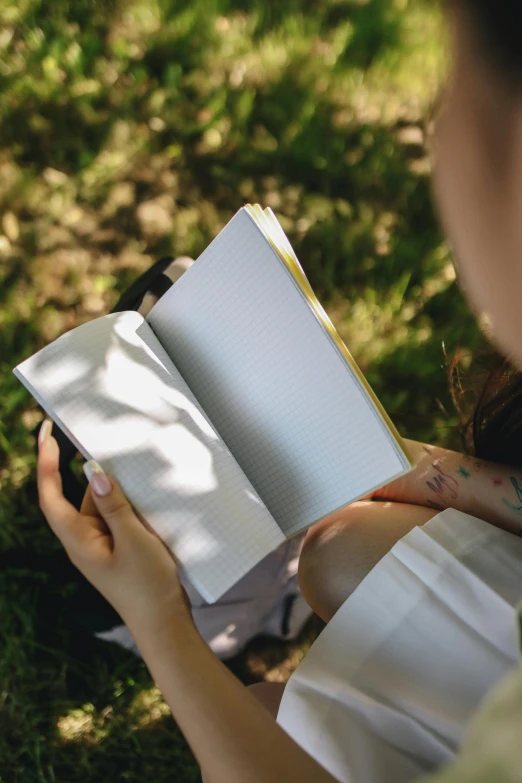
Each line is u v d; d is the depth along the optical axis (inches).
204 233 69.9
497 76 11.7
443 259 73.0
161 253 68.3
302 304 29.9
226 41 75.0
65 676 55.2
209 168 71.7
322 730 30.5
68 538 31.1
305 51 77.6
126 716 55.4
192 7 75.2
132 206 68.7
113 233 67.6
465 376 55.4
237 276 31.1
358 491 31.0
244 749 27.1
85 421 30.7
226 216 71.0
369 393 29.5
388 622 33.2
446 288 72.2
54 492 32.1
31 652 55.1
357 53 79.4
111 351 31.9
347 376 29.7
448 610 33.2
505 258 12.8
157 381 32.2
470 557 34.5
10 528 56.6
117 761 54.5
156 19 73.7
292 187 72.9
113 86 71.1
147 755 54.8
